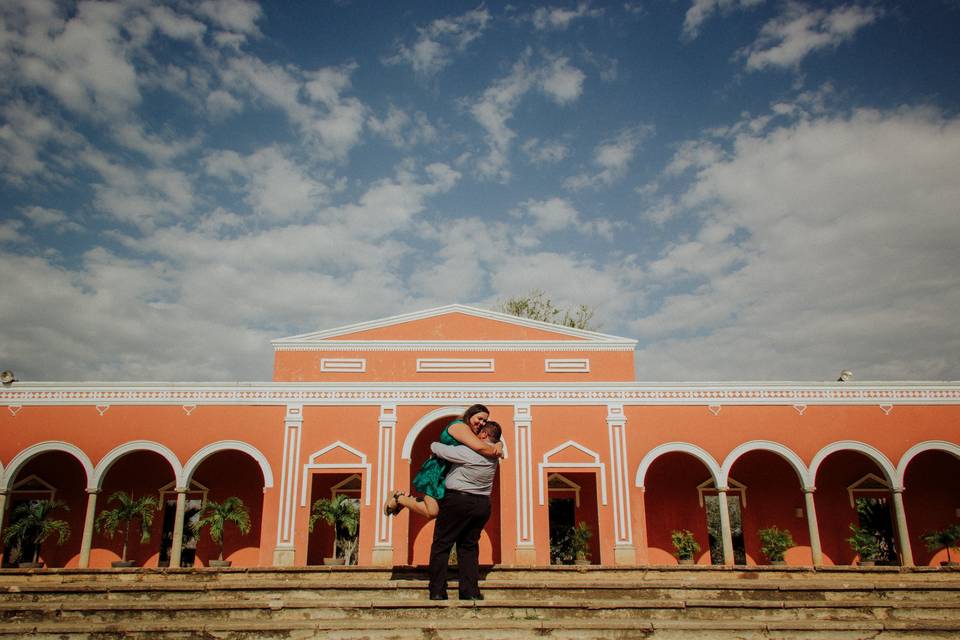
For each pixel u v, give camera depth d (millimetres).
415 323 22141
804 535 20156
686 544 19078
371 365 21547
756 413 18734
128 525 18281
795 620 6688
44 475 19812
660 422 18766
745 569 10406
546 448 18594
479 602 6625
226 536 19953
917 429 18406
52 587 7270
